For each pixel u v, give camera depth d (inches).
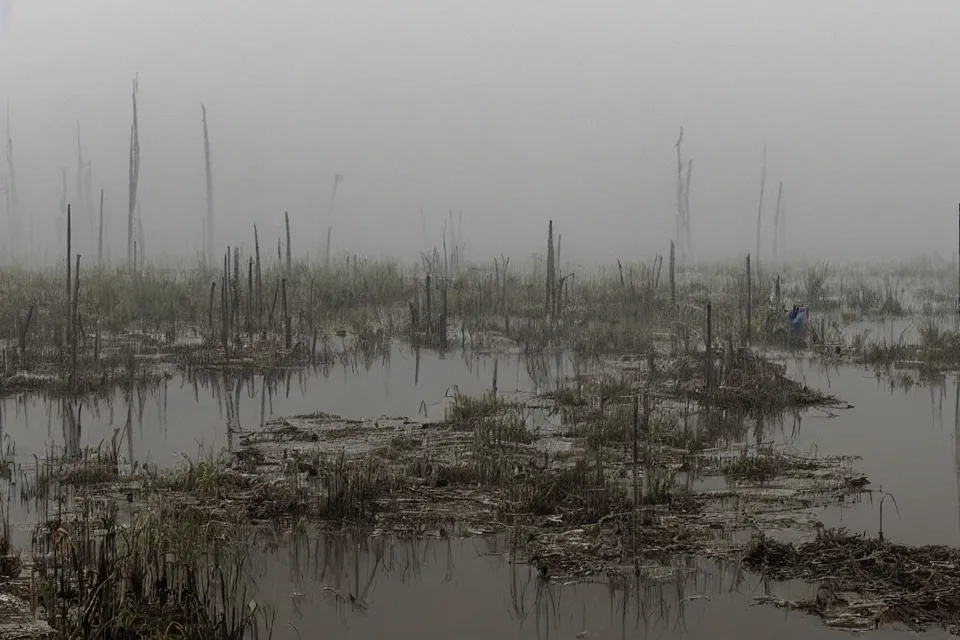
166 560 291.7
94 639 243.1
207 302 969.5
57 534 293.9
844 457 442.3
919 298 1210.0
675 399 577.3
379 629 264.8
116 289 1015.0
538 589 293.4
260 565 315.0
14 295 938.1
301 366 718.5
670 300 1018.7
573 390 589.9
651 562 313.0
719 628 263.4
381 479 388.8
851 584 290.5
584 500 366.9
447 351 801.6
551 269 900.0
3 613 264.8
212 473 388.2
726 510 364.2
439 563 316.2
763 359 650.8
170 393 609.9
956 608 271.7
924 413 546.6
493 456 420.8
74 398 587.8
